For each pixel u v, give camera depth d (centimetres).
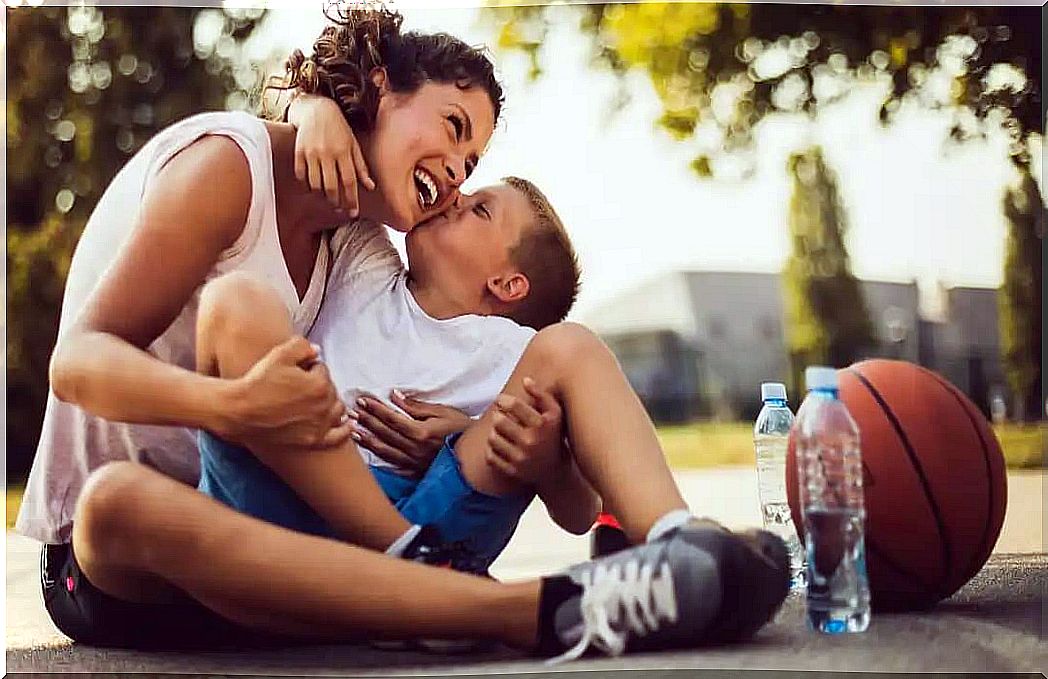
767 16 408
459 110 179
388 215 179
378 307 180
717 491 357
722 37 409
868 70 406
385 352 176
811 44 408
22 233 390
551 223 201
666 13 402
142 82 416
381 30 181
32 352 362
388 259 186
